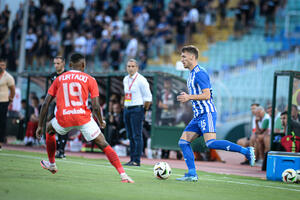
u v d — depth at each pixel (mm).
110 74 50875
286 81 70750
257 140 47938
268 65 73562
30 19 96688
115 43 83062
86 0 100875
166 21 93250
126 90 35938
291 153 28609
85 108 20672
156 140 48281
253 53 87625
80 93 20516
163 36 90000
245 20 89375
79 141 53062
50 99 21203
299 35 86438
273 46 86750
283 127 40281
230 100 68000
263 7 87750
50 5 100625
